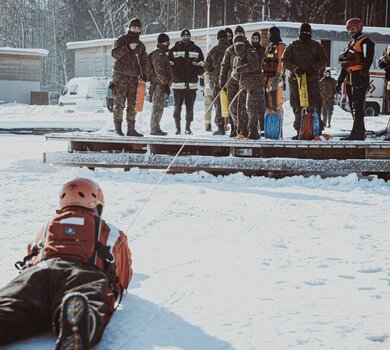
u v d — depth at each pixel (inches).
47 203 363.3
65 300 127.5
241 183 466.9
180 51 617.0
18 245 259.8
